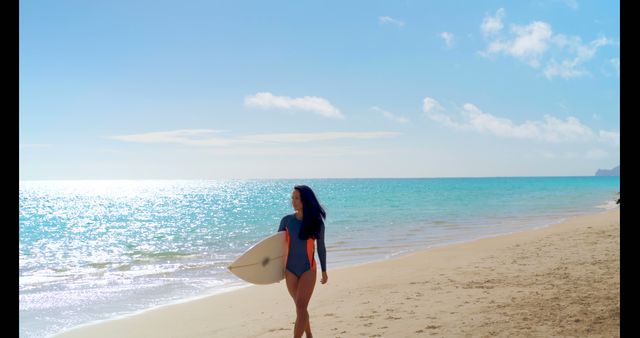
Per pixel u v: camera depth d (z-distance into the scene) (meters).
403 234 20.45
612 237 14.62
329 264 13.39
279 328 6.71
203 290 10.40
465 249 14.17
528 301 7.03
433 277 9.83
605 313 6.07
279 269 5.35
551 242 14.45
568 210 33.50
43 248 20.83
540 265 10.40
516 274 9.48
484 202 46.16
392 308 7.25
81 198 91.69
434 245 16.66
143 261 15.44
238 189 140.38
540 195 61.03
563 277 8.76
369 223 25.72
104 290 10.53
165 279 11.84
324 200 54.06
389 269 11.34
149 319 7.71
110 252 18.44
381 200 53.16
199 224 31.64
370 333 6.00
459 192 76.62
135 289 10.61
